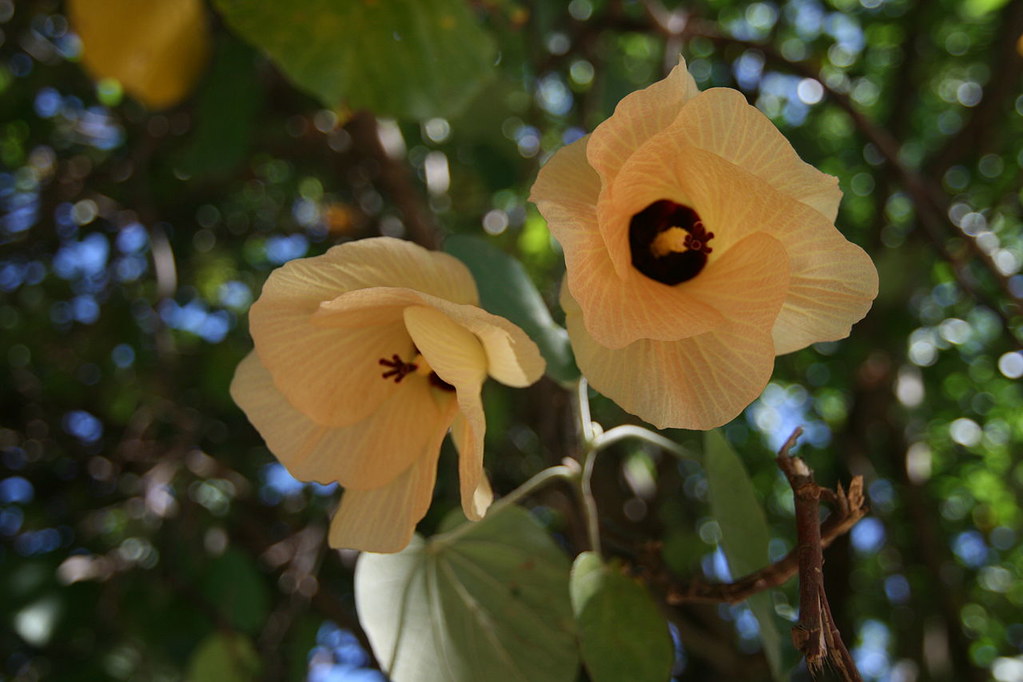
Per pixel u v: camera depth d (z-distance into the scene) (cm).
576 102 105
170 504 96
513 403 106
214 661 68
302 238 137
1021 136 132
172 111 103
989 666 131
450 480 82
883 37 135
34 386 134
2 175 137
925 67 138
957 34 136
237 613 83
